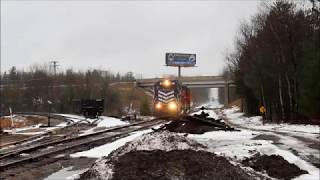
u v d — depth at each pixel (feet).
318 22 134.92
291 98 150.10
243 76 213.05
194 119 109.91
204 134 91.91
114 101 335.67
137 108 337.72
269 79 165.99
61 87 353.92
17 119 193.36
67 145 73.10
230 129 103.30
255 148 63.26
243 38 208.23
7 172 45.29
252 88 189.16
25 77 424.87
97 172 39.50
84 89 336.29
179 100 149.38
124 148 48.65
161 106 143.84
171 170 37.60
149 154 43.06
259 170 47.16
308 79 122.93
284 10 147.95
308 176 44.93
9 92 358.43
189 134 92.79
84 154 59.62
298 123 139.33
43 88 350.84
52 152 60.54
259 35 164.66
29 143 80.84
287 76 149.89
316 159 57.62
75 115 217.15
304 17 144.66
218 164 40.91
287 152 59.82
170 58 366.63
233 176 38.37
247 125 147.54
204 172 37.76
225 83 383.04
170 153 43.52
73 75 372.99
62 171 45.91
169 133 53.06
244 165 48.57
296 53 145.28
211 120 114.52
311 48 127.03
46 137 93.61
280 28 148.05
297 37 145.38
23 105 350.84
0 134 105.09
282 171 46.21
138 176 36.24
